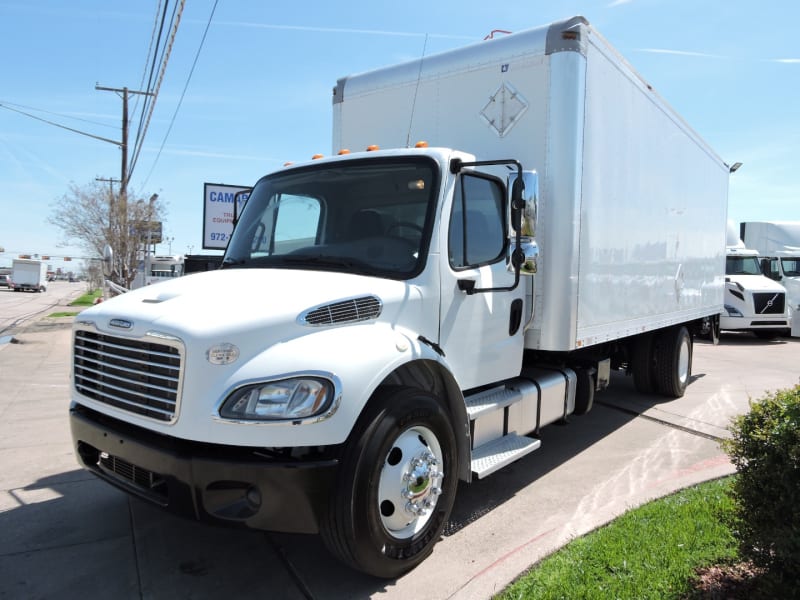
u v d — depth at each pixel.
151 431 3.18
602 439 6.43
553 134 4.81
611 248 5.69
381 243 4.00
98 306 3.74
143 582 3.38
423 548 3.51
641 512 4.15
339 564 3.61
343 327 3.32
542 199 4.88
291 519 2.97
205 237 12.68
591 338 5.34
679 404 8.11
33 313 27.33
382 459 3.18
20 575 3.44
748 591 3.06
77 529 4.04
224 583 3.38
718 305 10.17
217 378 2.95
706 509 4.16
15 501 4.52
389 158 4.18
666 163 7.20
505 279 4.58
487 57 5.16
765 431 3.01
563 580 3.24
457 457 3.81
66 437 6.25
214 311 3.12
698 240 8.76
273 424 2.88
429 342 3.81
